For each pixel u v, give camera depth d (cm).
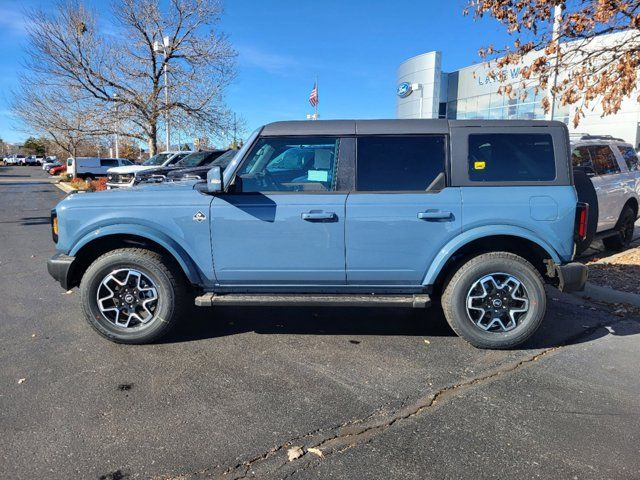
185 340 441
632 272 637
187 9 1950
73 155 3350
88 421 309
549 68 611
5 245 934
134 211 413
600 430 298
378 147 412
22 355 407
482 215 400
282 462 269
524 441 288
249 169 417
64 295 584
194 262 417
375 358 404
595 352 415
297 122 419
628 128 2103
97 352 413
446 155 407
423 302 405
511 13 571
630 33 621
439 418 312
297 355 409
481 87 2909
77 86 1958
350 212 402
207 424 305
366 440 289
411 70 3334
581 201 440
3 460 270
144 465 267
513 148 409
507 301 413
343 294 425
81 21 1917
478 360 399
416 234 403
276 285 423
